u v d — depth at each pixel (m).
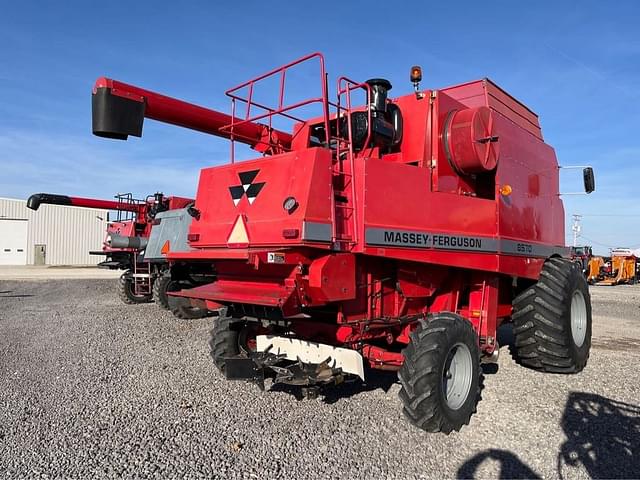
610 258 31.19
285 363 4.88
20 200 44.81
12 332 9.56
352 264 4.31
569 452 4.05
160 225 12.44
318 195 4.04
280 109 4.83
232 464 3.82
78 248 47.22
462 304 5.89
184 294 4.75
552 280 6.32
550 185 7.23
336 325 4.51
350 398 5.38
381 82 4.79
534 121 7.39
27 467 3.77
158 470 3.72
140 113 4.54
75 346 8.20
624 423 4.65
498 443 4.23
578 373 6.44
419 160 5.07
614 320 12.05
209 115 5.11
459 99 6.30
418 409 4.25
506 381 6.05
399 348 5.51
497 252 5.63
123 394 5.55
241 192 4.64
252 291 4.48
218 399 5.37
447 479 3.62
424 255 4.71
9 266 43.22
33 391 5.66
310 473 3.68
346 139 5.03
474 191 5.70
